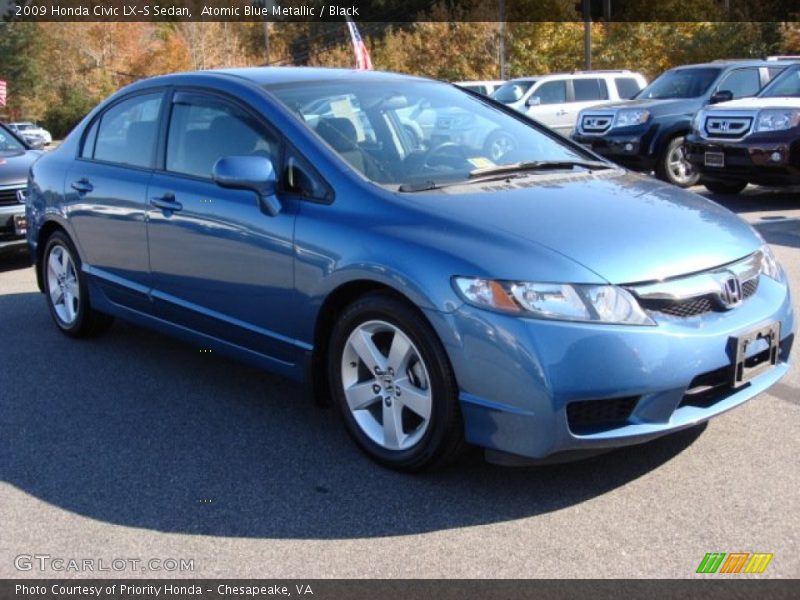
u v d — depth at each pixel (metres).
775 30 29.38
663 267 3.33
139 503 3.50
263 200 4.00
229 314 4.36
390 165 4.07
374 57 40.53
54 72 58.19
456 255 3.34
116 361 5.32
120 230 5.00
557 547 3.07
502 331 3.18
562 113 17.66
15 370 5.20
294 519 3.33
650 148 12.71
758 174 10.45
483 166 4.27
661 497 3.40
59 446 4.09
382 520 3.30
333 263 3.70
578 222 3.53
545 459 3.24
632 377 3.16
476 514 3.33
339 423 4.28
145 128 5.01
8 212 7.94
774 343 3.62
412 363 3.54
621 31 33.72
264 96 4.35
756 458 3.69
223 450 3.99
